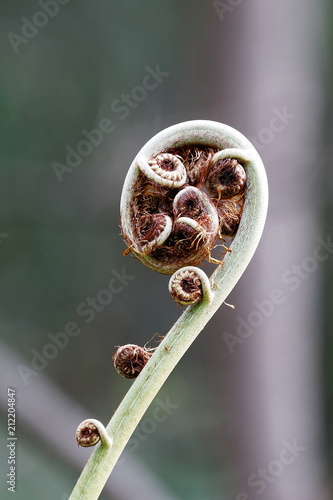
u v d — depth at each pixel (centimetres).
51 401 166
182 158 72
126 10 211
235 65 168
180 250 71
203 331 177
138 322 210
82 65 215
